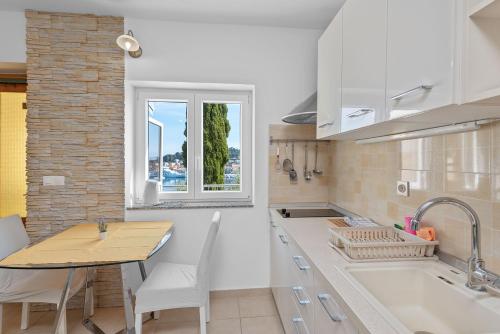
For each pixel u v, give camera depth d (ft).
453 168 3.88
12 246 6.49
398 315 3.71
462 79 2.31
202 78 7.98
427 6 2.67
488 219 3.32
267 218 8.35
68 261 4.97
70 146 7.62
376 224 5.58
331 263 3.94
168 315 7.38
